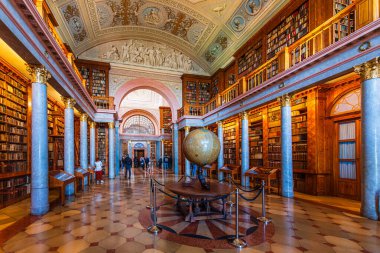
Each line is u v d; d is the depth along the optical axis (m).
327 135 7.76
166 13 13.58
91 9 11.76
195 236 3.90
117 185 10.14
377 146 4.64
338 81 7.27
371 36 4.60
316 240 3.70
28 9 4.05
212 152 5.04
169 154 25.88
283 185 7.31
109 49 15.01
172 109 17.17
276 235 3.92
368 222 4.58
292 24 8.75
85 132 10.63
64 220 4.80
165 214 5.29
